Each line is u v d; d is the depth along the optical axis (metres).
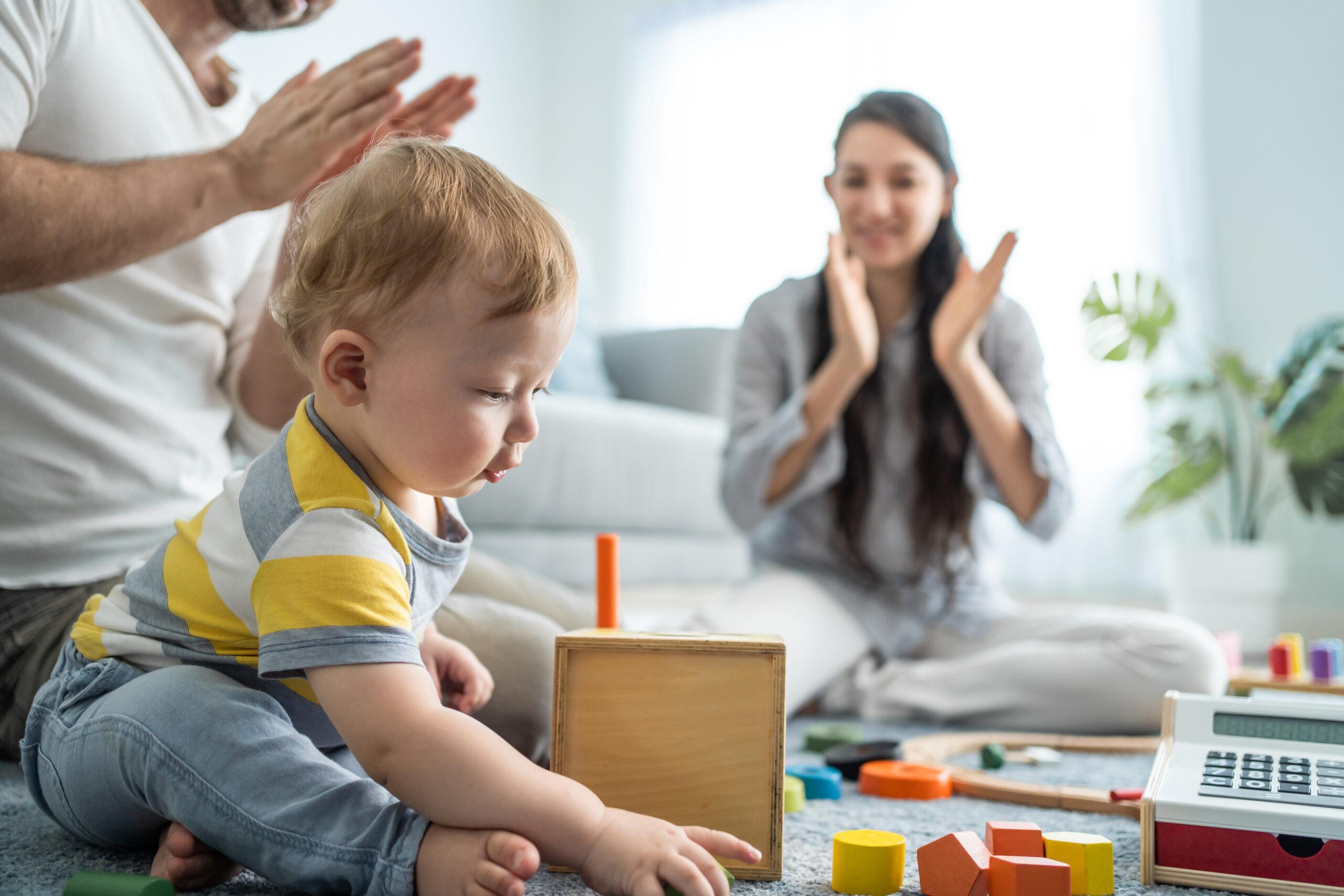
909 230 1.53
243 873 0.71
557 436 1.94
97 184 0.88
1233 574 2.45
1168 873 0.70
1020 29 3.07
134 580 0.75
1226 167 2.84
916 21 3.22
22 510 0.96
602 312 3.77
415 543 0.67
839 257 1.54
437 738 0.57
